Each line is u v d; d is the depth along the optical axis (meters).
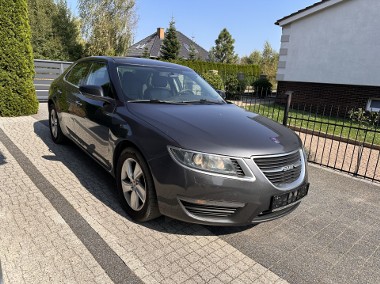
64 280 2.15
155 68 4.05
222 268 2.42
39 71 9.72
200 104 3.62
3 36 6.64
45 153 4.70
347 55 10.59
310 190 4.16
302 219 3.32
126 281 2.19
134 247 2.58
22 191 3.41
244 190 2.44
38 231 2.69
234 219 2.51
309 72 11.68
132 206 2.95
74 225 2.82
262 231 3.01
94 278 2.19
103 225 2.86
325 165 5.30
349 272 2.50
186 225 2.97
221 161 2.43
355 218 3.42
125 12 26.80
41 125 6.45
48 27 24.33
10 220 2.82
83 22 26.72
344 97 10.88
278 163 2.64
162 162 2.54
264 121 3.36
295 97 12.25
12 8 6.68
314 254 2.70
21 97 7.13
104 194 3.47
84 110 3.87
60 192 3.45
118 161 3.09
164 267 2.37
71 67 5.10
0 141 5.12
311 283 2.34
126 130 2.93
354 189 4.30
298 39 11.84
